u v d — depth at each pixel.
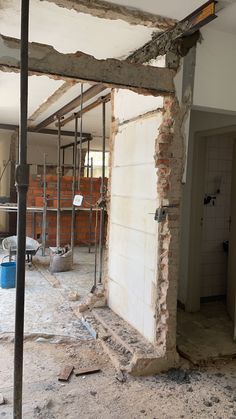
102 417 2.19
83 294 4.40
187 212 4.01
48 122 6.46
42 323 3.48
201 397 2.43
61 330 3.34
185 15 2.39
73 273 5.38
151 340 2.90
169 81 2.62
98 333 3.21
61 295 4.35
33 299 4.17
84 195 7.49
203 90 2.72
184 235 4.08
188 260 3.98
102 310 3.65
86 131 7.74
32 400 2.32
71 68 2.30
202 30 2.68
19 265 1.69
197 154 3.93
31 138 8.71
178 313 3.94
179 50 2.62
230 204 4.37
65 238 7.41
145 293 3.01
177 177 2.71
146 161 3.01
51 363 2.80
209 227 4.29
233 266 3.88
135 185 3.21
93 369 2.71
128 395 2.42
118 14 2.36
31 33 2.78
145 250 3.02
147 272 2.98
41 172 9.38
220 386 2.57
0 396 2.33
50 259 5.70
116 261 3.59
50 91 4.48
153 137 2.90
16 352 1.72
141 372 2.66
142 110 3.08
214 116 3.70
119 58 3.29
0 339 3.12
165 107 2.71
